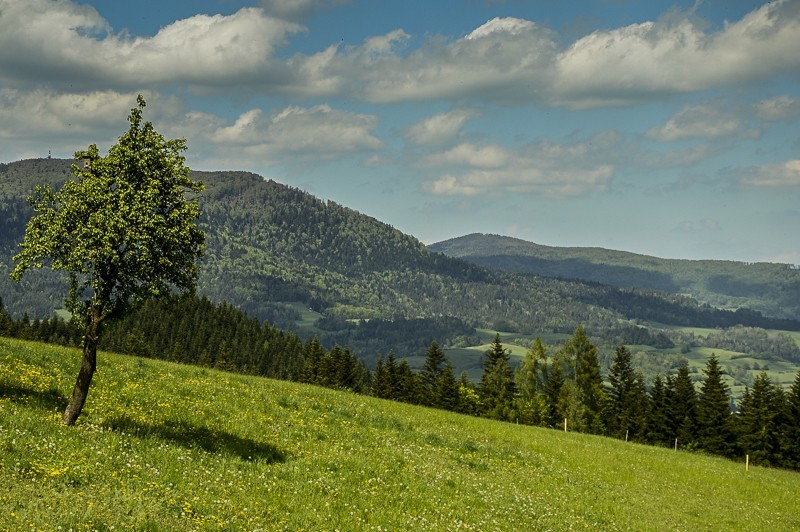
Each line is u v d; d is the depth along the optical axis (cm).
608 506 2875
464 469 2945
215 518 1467
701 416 9975
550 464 3703
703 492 3912
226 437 2411
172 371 3850
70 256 1978
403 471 2509
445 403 11400
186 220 2105
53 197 2067
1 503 1273
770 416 9394
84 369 2047
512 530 2030
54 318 17775
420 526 1806
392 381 12094
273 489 1848
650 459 4784
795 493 4525
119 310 2073
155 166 2145
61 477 1498
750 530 3053
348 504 1869
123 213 1997
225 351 16875
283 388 4172
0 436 1639
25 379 2536
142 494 1515
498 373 11600
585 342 10588
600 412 10450
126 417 2350
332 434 2994
